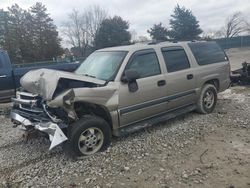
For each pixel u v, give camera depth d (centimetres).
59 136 484
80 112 547
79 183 444
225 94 1020
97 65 616
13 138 654
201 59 739
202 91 732
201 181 434
